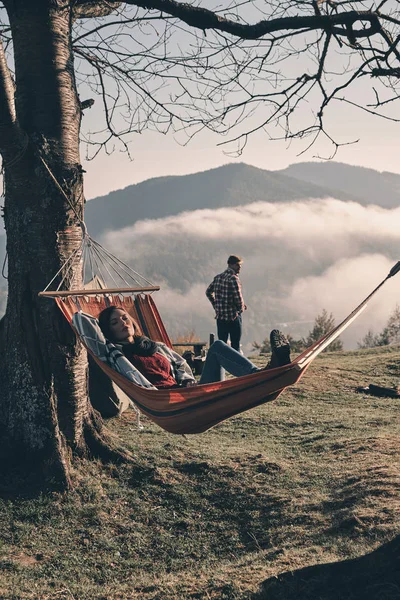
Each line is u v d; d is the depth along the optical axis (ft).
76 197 23.56
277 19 22.65
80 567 20.48
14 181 23.32
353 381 36.99
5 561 20.45
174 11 22.53
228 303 33.04
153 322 21.91
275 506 22.41
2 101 21.53
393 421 29.14
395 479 22.12
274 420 30.19
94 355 19.13
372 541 18.54
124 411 30.42
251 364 18.13
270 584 16.88
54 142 23.18
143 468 24.49
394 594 14.92
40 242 23.48
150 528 22.09
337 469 24.06
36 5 22.98
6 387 24.27
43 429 23.84
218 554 20.93
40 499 22.74
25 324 23.81
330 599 15.51
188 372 20.34
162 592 18.01
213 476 24.13
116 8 25.68
